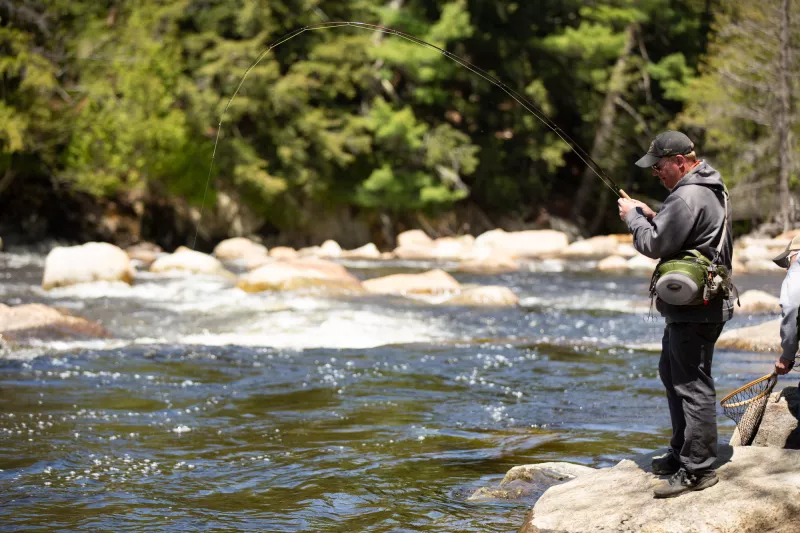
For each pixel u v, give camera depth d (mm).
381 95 57938
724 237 6562
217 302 24812
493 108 58938
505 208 60625
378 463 10008
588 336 20438
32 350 16859
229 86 49969
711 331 6594
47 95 45406
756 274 36094
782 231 54125
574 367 16266
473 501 8594
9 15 45094
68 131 45688
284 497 8797
